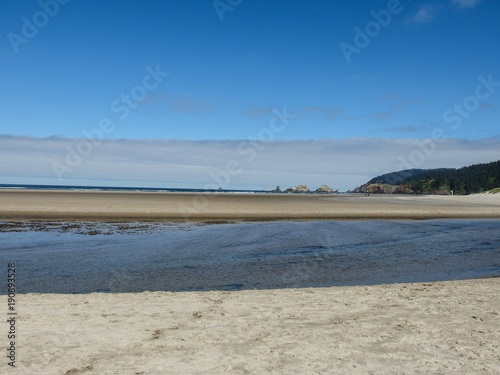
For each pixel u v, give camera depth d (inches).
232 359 191.8
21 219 1123.3
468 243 794.2
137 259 591.5
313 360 190.5
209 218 1248.2
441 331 238.7
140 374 173.5
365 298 337.4
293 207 1656.0
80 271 506.9
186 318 268.8
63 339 222.2
